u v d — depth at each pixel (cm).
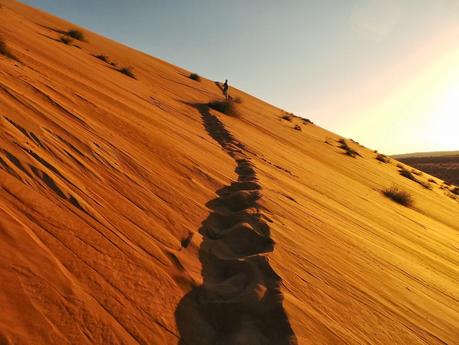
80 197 310
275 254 345
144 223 328
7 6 2223
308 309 273
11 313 175
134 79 1517
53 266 218
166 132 726
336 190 960
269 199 528
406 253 609
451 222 1584
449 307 408
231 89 3875
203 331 231
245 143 1045
